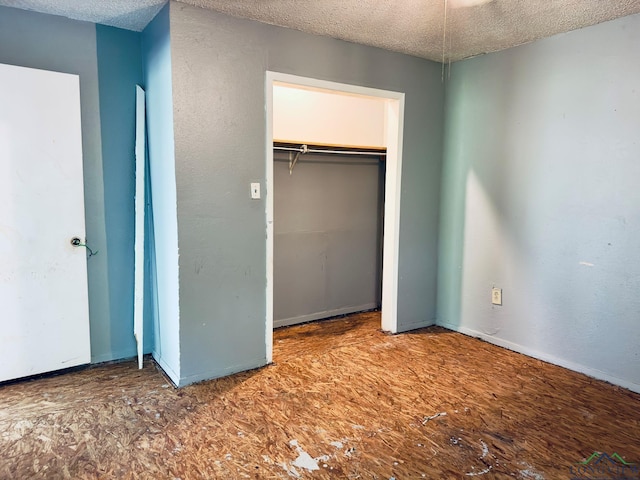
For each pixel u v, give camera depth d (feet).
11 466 6.10
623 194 8.39
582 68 8.86
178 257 8.23
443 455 6.41
